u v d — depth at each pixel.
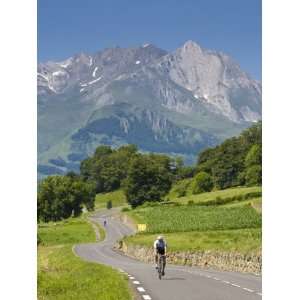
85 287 27.17
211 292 28.27
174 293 27.70
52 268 55.16
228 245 62.66
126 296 23.42
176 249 66.38
